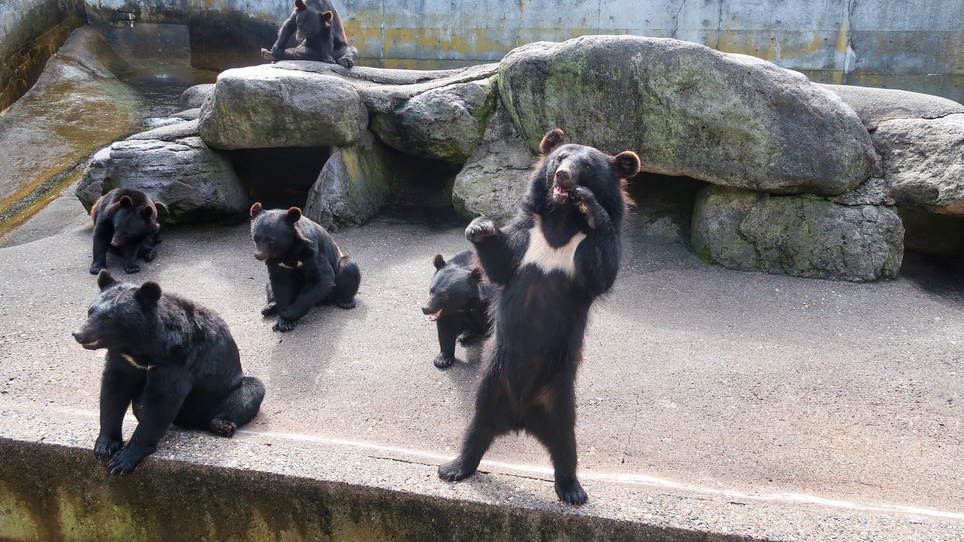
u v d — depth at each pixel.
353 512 4.41
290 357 6.59
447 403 5.85
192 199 9.90
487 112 10.26
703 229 8.80
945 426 5.55
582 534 4.14
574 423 4.32
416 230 10.08
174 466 4.54
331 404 5.78
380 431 5.39
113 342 4.45
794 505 4.27
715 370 6.32
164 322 4.67
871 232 8.30
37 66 15.43
